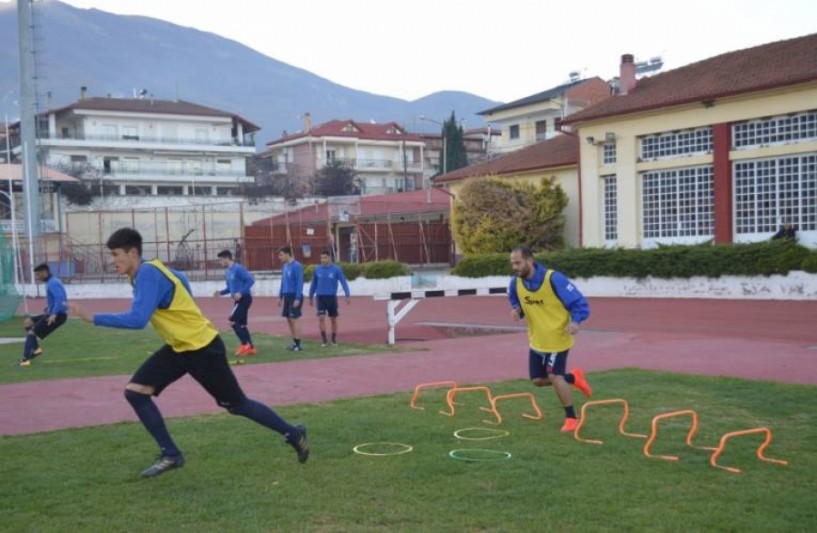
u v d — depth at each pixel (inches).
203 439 318.7
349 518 222.2
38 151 2114.9
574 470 266.5
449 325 840.9
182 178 2992.1
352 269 1429.6
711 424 334.3
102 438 324.8
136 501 240.7
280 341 721.0
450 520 219.1
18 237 1686.8
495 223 1350.9
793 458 279.4
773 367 493.0
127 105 3016.7
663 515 220.5
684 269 1056.2
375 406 388.2
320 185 3046.3
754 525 211.9
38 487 255.9
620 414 358.9
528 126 2810.0
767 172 1108.5
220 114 3147.1
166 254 1911.9
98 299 1599.4
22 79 1622.8
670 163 1218.6
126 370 543.5
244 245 1761.8
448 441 312.8
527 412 368.5
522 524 215.0
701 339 647.1
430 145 3710.6
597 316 884.6
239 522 220.4
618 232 1293.1
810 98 1042.7
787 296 959.6
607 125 1300.4
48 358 621.0
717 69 1268.5
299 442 275.3
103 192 2721.5
